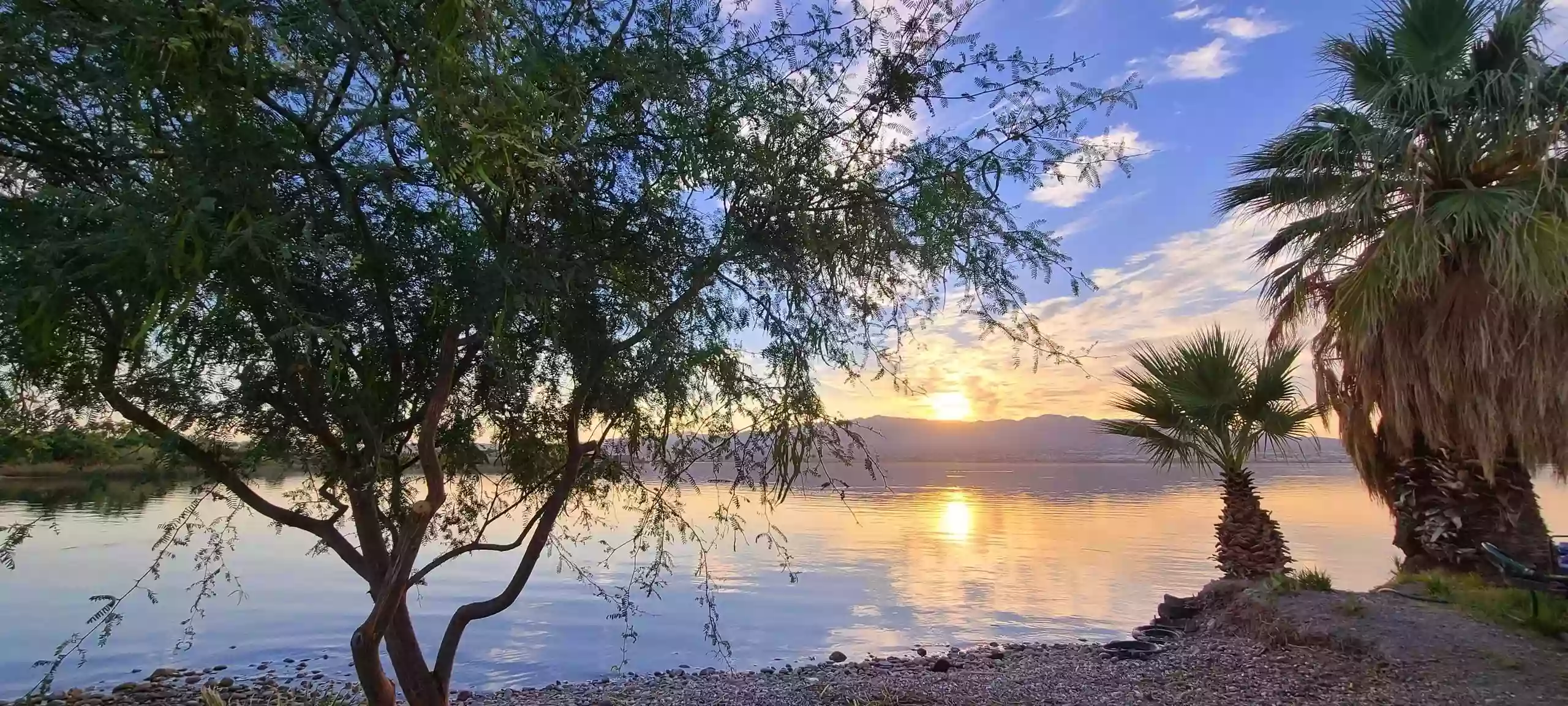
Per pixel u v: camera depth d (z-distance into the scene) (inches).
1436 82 327.6
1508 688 248.1
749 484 164.1
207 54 88.0
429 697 155.9
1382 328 354.9
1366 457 410.9
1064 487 2253.9
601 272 144.0
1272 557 403.5
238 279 98.8
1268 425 400.8
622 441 169.0
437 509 131.0
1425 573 370.9
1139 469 4089.6
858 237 150.9
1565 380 306.8
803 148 150.0
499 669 411.2
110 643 455.2
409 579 132.7
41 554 693.3
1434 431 354.6
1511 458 360.2
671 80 133.2
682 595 601.0
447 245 125.0
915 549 845.8
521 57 111.3
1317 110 368.8
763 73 148.3
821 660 421.4
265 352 118.3
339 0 92.2
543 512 160.6
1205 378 414.0
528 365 144.8
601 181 140.6
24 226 90.5
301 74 101.8
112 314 109.9
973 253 157.6
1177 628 381.4
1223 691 266.7
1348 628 307.0
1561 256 289.6
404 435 146.1
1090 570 698.8
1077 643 426.6
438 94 91.6
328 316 109.3
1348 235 362.3
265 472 140.6
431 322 129.1
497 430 157.6
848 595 598.2
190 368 118.7
